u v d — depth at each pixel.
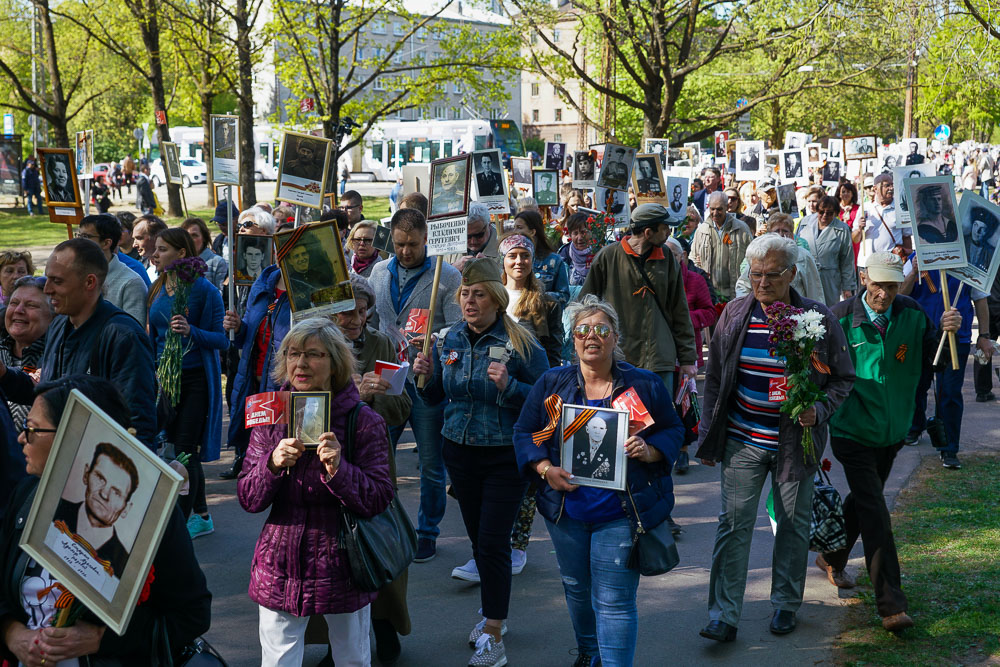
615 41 21.77
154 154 54.06
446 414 5.02
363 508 3.57
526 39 21.58
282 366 3.72
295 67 20.64
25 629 2.69
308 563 3.57
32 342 5.12
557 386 4.32
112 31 28.02
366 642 3.84
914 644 4.78
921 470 8.03
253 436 3.69
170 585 2.77
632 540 4.07
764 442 4.90
